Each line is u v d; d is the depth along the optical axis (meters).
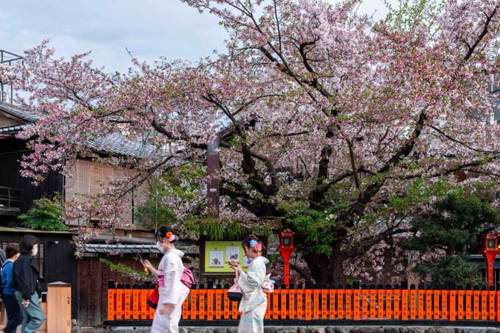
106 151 19.39
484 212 17.09
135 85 14.84
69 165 17.30
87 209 16.83
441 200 17.23
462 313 14.92
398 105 14.35
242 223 15.88
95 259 20.22
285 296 14.82
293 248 15.82
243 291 9.72
